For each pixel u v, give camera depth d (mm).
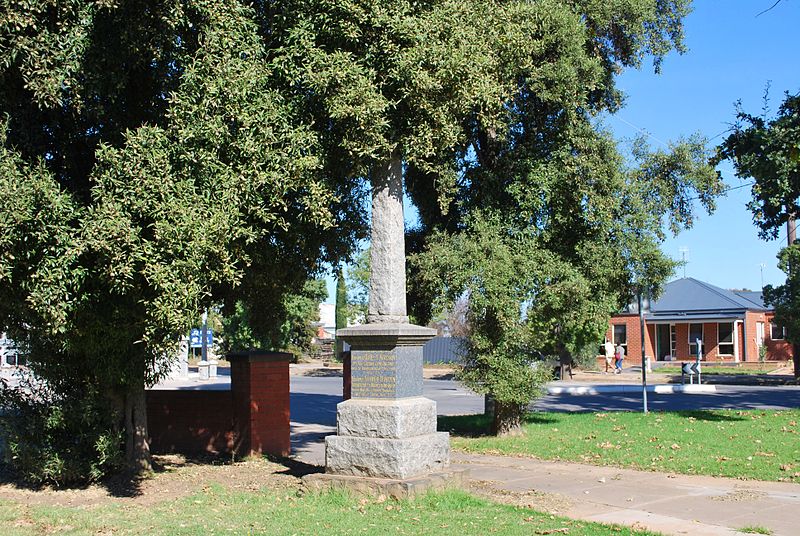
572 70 13945
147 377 10664
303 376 43312
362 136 9242
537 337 15180
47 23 8562
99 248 7836
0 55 8227
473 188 15719
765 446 12922
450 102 9609
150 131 8359
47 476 9945
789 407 20688
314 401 26328
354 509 8414
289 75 9219
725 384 32094
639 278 15602
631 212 15219
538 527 7555
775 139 11508
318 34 9289
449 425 17500
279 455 13078
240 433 12852
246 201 8727
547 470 11445
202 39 8938
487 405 17719
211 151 8469
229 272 8688
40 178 8273
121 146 9461
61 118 9508
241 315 40594
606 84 16141
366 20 9109
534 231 14883
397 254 9883
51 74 8367
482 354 14891
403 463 9039
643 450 12836
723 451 12562
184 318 8164
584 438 14523
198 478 10734
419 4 9516
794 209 12500
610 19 15422
